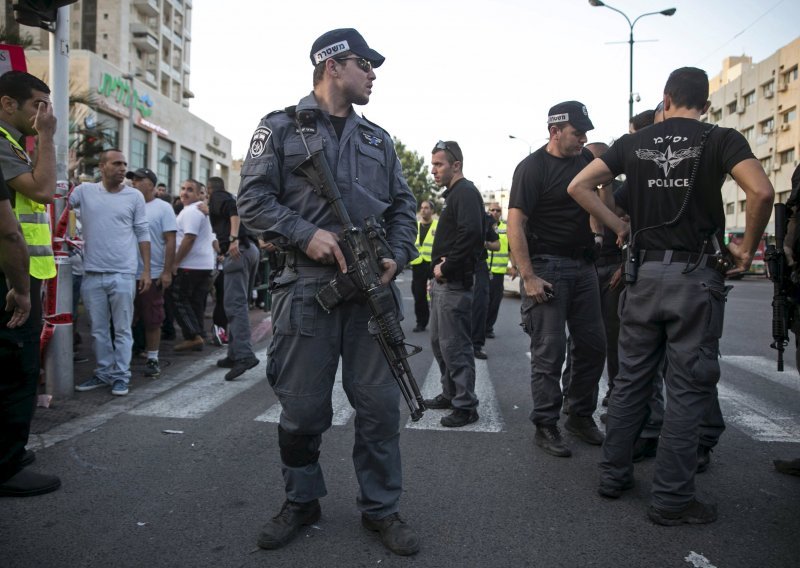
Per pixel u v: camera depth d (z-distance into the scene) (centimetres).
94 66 2936
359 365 266
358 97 273
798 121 3703
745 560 251
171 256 593
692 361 283
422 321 903
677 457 281
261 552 257
